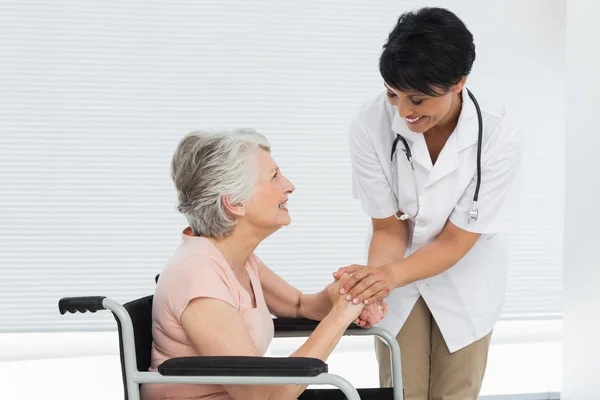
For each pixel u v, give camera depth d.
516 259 3.66
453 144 1.71
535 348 3.66
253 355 1.36
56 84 3.45
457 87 1.48
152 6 3.45
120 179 3.51
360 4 3.51
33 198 3.49
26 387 3.10
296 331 1.66
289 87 3.53
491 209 1.75
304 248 3.59
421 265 1.72
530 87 3.56
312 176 3.57
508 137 1.71
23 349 3.61
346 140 3.56
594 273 2.41
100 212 3.52
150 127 3.50
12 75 3.43
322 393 1.64
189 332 1.37
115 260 3.54
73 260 3.53
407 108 1.49
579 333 2.51
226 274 1.43
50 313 3.54
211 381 1.26
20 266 3.52
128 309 1.39
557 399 2.97
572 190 2.53
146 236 3.54
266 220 1.47
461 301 1.86
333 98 3.54
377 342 1.95
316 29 3.51
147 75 3.47
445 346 1.91
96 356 3.52
